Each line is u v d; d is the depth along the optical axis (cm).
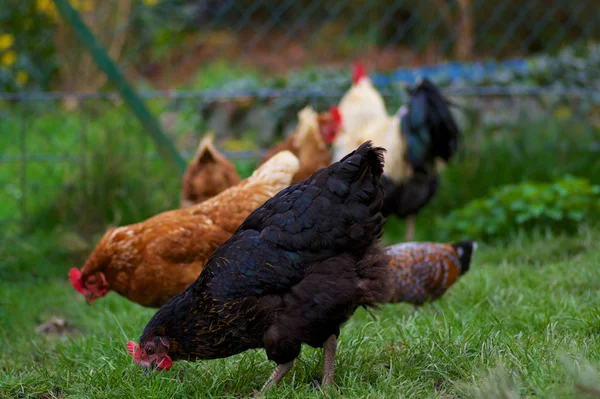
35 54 1212
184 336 396
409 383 387
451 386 384
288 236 378
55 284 688
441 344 425
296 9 1612
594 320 454
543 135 902
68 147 1010
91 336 522
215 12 1592
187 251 506
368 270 382
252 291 378
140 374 422
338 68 1323
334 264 378
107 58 717
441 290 554
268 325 381
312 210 379
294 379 411
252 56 1542
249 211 516
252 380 420
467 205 814
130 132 830
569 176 809
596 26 1354
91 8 1279
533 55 1428
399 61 1456
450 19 1391
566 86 1077
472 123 958
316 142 704
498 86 1068
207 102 1103
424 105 749
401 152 753
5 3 1208
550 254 676
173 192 799
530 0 1371
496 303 539
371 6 1355
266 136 1052
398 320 497
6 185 914
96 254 519
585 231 726
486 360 397
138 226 517
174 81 1439
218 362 443
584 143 899
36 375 443
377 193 384
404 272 538
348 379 397
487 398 336
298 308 375
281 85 1148
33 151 1027
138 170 802
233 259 383
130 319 553
